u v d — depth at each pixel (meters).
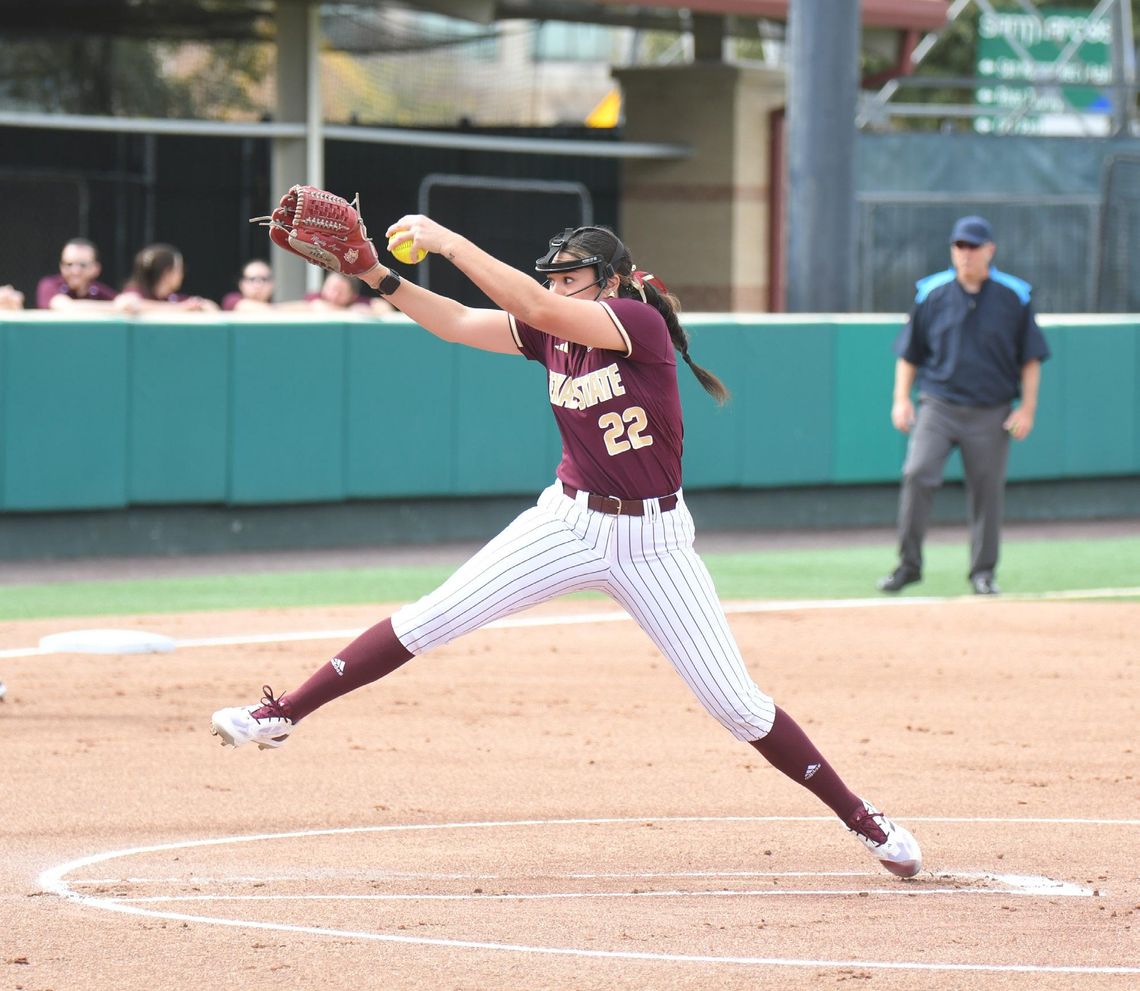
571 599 40.34
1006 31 109.25
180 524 45.38
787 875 18.66
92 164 76.06
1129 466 56.78
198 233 78.44
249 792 22.47
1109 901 17.58
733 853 19.66
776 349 51.66
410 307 17.73
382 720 27.19
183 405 44.69
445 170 80.50
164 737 25.53
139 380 44.12
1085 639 35.25
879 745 25.91
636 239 80.44
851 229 55.84
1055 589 42.28
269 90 80.12
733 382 51.12
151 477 44.50
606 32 122.25
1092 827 21.14
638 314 16.91
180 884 17.89
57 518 43.91
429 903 17.14
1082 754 25.45
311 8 64.62
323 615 36.62
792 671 31.73
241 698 28.28
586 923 16.38
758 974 14.73
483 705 28.42
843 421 52.88
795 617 37.62
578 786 23.14
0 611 36.94
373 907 16.95
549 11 74.69
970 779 23.78
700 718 27.66
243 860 19.06
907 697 29.55
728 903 17.31
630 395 17.08
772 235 79.62
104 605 37.88
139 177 74.69
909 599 40.34
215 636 33.94
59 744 24.95
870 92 89.06
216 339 44.84
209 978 14.55
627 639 34.72
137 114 77.31
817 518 53.44
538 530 17.56
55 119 60.28
